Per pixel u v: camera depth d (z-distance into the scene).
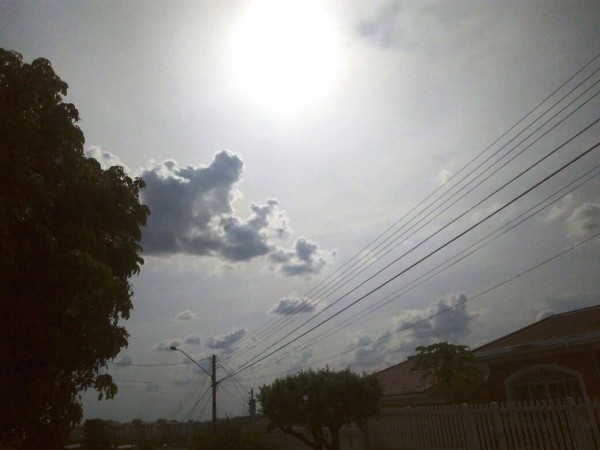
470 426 12.66
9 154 5.78
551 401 11.11
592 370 15.39
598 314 17.73
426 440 14.09
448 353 19.03
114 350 7.26
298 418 15.74
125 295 7.55
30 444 6.68
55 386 6.89
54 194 6.24
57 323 6.19
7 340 5.88
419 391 20.16
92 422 34.75
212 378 32.59
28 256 5.78
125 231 7.77
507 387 17.61
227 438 24.41
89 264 6.14
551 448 10.92
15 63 6.54
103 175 7.59
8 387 5.96
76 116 7.19
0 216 5.38
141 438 47.69
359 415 15.61
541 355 16.77
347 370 16.72
